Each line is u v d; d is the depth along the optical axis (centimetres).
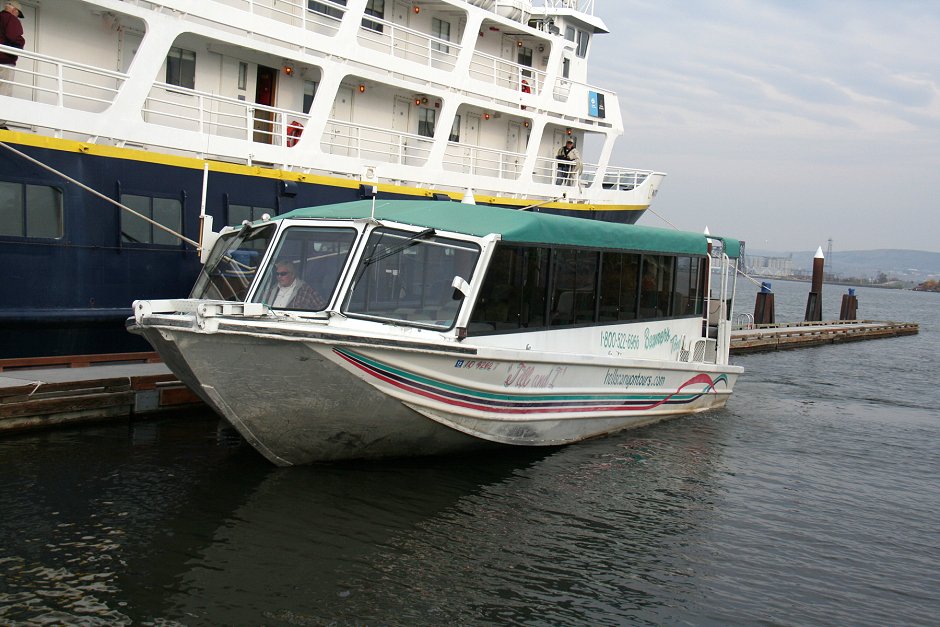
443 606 641
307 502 830
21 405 1038
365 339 809
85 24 1370
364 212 936
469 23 1878
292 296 865
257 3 1518
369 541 747
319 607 627
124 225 1288
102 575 659
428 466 962
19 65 1301
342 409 855
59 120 1247
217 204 1402
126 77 1315
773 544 806
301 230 905
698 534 820
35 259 1200
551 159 2105
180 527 759
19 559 680
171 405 1188
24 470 902
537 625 623
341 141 1753
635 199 2352
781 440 1248
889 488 1027
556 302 1024
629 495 919
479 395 923
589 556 748
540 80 2200
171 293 1349
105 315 1264
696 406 1355
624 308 1153
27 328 1197
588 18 2300
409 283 876
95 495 834
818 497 966
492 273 922
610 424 1157
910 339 3900
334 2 1742
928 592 713
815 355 2839
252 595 639
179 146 1384
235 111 1579
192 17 1432
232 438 1065
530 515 835
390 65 1725
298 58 1548
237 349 779
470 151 1892
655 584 701
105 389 1127
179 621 597
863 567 762
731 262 1415
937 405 1778
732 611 661
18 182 1181
